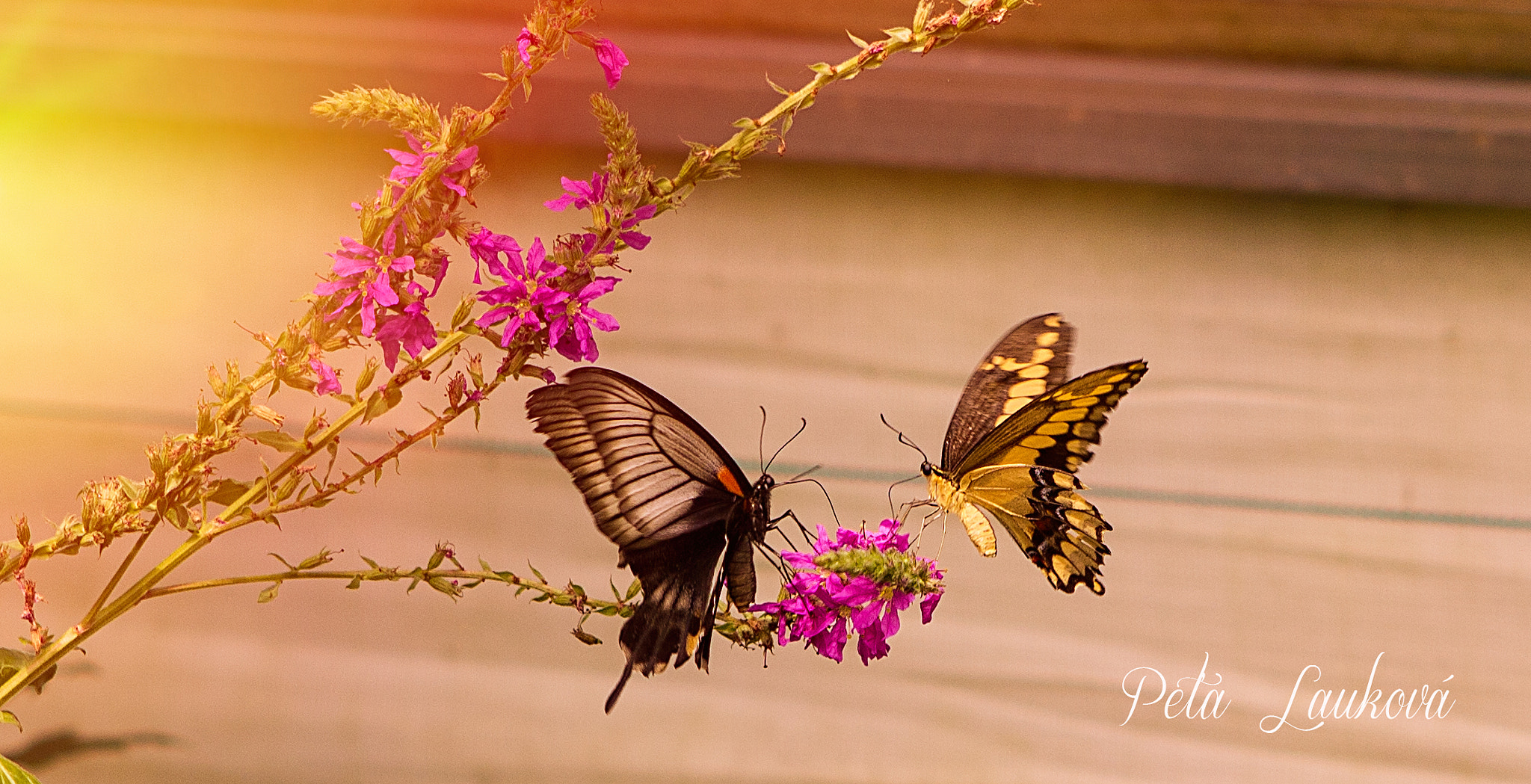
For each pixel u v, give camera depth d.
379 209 1.64
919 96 1.91
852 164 1.93
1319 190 1.91
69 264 1.93
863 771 1.93
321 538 1.93
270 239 1.93
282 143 1.93
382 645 1.93
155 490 1.64
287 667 1.93
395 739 1.93
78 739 1.93
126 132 1.93
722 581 1.71
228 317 1.93
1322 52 1.92
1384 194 1.91
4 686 1.64
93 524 1.64
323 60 1.90
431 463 1.93
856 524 1.93
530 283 1.65
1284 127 1.91
